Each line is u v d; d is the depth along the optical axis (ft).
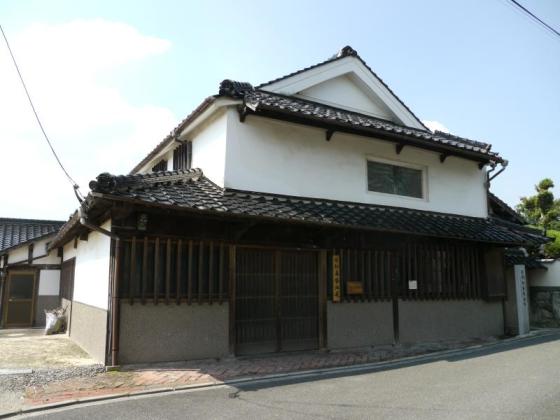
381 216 36.78
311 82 39.17
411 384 24.14
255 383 24.52
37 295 57.31
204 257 30.17
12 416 18.86
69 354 33.06
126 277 27.50
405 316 38.75
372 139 39.47
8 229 61.82
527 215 94.02
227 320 30.35
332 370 28.12
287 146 35.14
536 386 23.24
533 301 56.70
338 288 35.06
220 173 32.45
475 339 42.73
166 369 26.91
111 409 19.69
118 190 24.97
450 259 42.68
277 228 32.96
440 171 44.75
